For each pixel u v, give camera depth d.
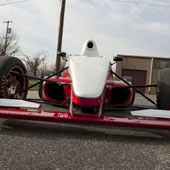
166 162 1.71
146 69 20.17
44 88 3.75
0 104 2.39
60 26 11.41
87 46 3.80
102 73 2.84
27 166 1.53
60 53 3.73
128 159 1.74
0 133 2.20
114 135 2.40
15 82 3.29
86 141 2.13
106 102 3.18
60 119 2.23
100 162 1.66
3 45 31.00
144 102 6.63
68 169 1.52
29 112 2.30
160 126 2.16
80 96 2.43
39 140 2.07
